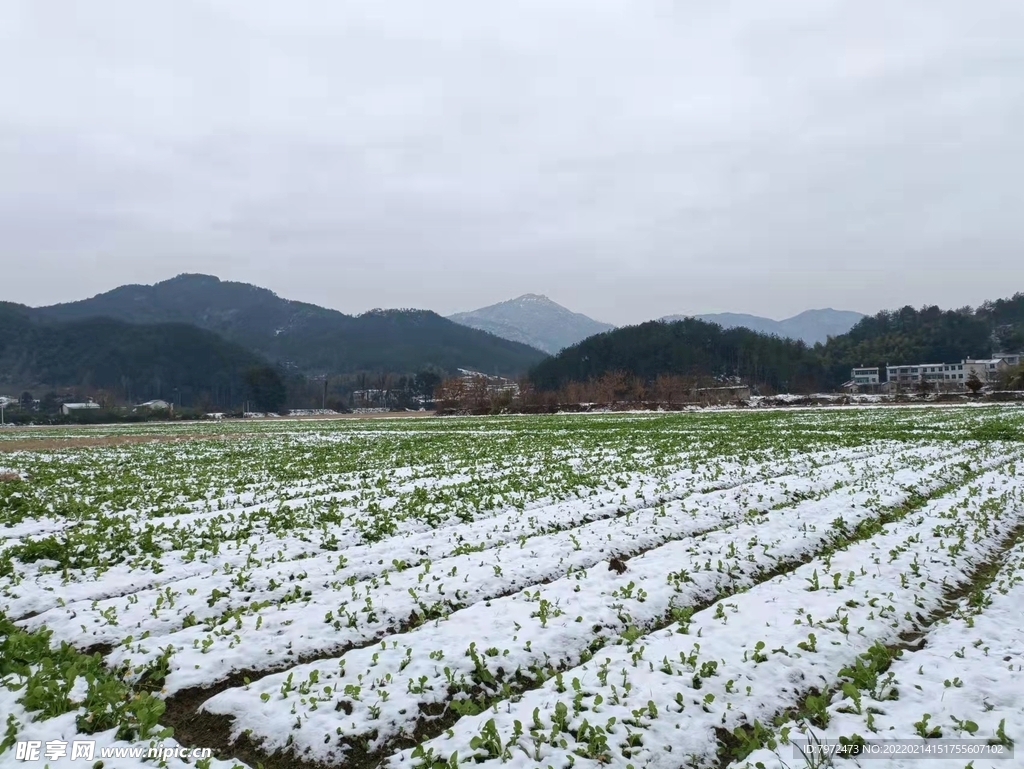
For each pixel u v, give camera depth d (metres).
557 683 6.88
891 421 44.44
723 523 14.55
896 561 10.69
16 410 122.25
